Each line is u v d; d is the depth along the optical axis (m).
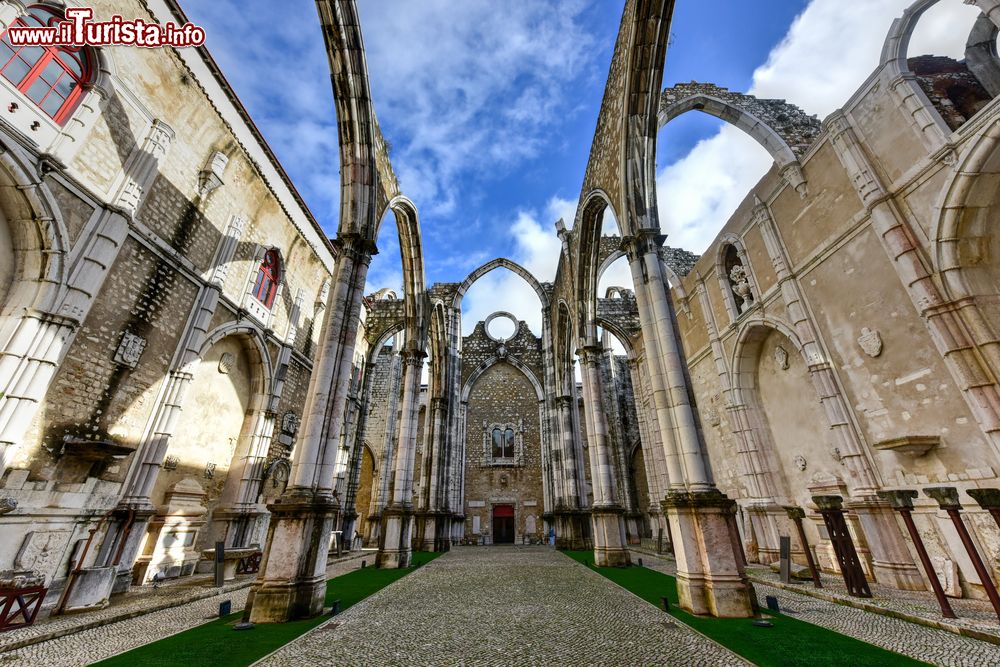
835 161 9.04
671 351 6.90
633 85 8.55
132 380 8.62
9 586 5.32
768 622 4.88
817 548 9.73
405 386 14.04
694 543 5.77
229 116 11.28
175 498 9.77
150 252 9.06
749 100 11.90
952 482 6.71
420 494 18.95
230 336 12.16
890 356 7.83
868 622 5.09
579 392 27.83
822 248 9.35
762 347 12.41
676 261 18.83
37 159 6.85
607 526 11.51
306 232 15.59
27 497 6.25
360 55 8.48
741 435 12.36
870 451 8.23
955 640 4.31
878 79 8.07
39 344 6.61
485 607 6.23
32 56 7.00
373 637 4.70
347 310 7.67
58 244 7.04
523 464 25.23
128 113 8.47
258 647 4.34
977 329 6.36
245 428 12.61
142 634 4.93
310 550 5.93
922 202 7.22
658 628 4.89
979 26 8.14
